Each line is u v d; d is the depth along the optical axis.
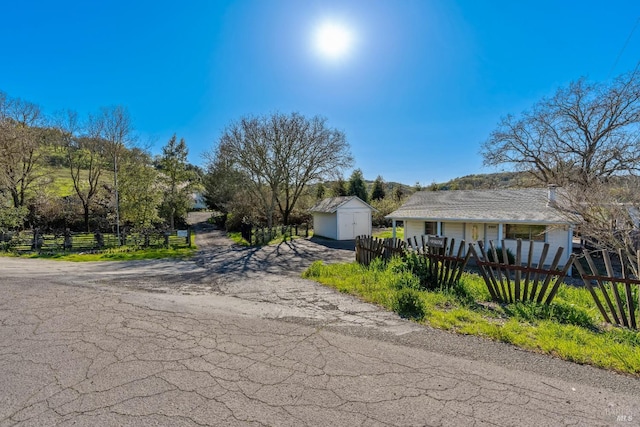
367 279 7.84
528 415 2.47
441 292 6.31
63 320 4.66
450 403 2.62
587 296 6.43
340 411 2.51
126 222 25.84
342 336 4.12
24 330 4.25
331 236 24.39
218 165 31.78
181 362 3.35
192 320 4.73
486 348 3.75
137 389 2.82
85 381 2.95
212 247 19.89
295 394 2.75
